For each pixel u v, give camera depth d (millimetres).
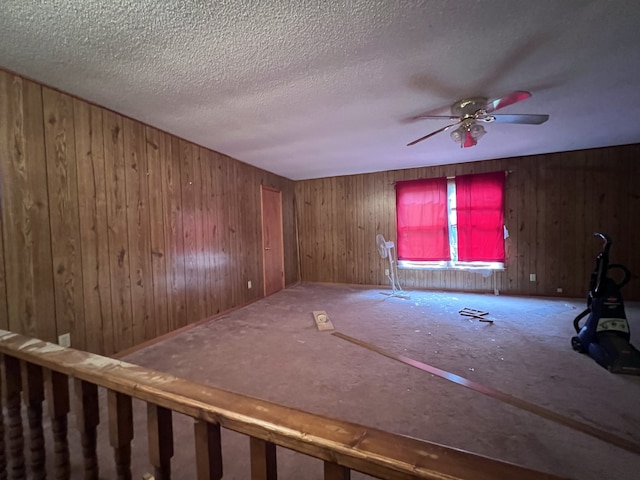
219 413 618
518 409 1786
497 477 424
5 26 1481
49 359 912
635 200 3984
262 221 4945
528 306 4012
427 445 491
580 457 1411
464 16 1509
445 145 3818
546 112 2781
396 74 2053
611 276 4129
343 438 518
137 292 2777
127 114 2639
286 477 1361
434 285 5117
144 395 728
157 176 2998
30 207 2043
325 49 1753
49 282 2141
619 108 2711
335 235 5852
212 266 3766
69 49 1694
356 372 2273
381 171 5422
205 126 2949
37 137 2078
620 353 2211
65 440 1000
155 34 1577
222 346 2824
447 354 2559
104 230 2504
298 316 3793
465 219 4781
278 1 1369
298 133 3209
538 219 4457
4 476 1143
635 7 1456
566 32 1646
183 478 1341
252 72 1980
